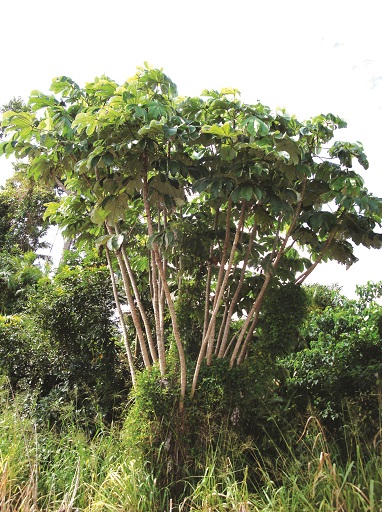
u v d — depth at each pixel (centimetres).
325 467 292
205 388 342
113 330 501
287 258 424
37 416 438
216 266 406
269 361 384
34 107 366
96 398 454
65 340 503
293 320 384
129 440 337
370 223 390
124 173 351
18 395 444
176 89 382
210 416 329
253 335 415
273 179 363
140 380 350
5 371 496
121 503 291
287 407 401
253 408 355
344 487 276
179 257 405
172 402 338
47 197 1259
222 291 356
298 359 455
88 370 484
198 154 375
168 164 334
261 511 271
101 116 323
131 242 448
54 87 390
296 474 299
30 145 380
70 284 511
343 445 372
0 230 1290
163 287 360
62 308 499
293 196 359
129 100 333
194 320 420
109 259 419
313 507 268
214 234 386
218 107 356
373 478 285
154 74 373
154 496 300
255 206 374
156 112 322
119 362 503
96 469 334
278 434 365
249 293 423
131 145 317
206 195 426
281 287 394
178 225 368
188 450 329
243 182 337
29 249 1254
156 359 374
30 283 874
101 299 500
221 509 273
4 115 360
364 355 432
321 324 480
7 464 315
